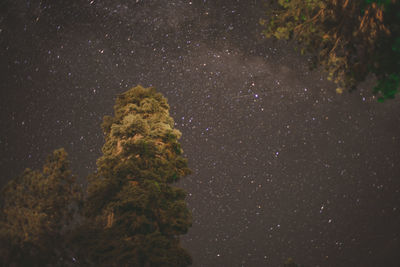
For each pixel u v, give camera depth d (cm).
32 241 1530
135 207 1471
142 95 1805
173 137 1664
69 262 1523
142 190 1484
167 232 1513
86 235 1478
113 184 1526
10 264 1487
